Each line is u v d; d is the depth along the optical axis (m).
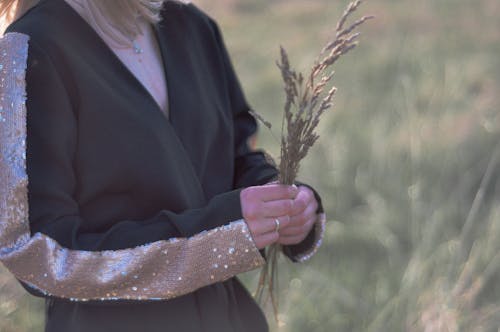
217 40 1.48
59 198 1.20
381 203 3.23
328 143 3.86
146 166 1.25
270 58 6.65
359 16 7.10
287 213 1.26
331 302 2.55
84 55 1.24
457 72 4.50
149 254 1.20
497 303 2.22
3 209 1.17
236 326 1.38
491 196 3.15
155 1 1.34
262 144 4.38
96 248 1.19
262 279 1.46
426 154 3.45
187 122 1.33
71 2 1.26
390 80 4.99
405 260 2.79
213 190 1.38
